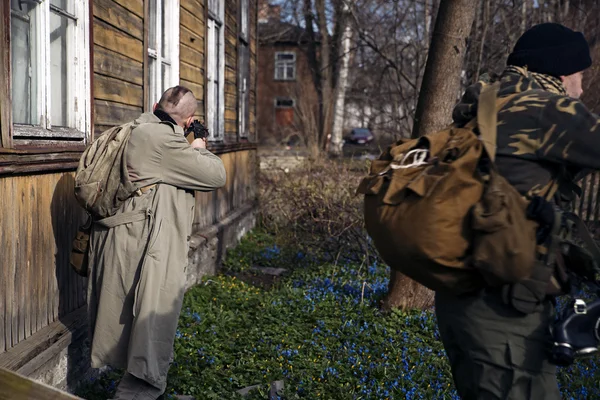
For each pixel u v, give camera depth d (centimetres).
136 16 565
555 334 226
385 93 1503
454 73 560
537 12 1262
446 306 246
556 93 240
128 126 377
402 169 239
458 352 245
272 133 4288
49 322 394
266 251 964
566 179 233
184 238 379
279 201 1152
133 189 364
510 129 229
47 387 221
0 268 332
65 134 410
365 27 1524
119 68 522
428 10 1405
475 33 1145
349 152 1609
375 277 742
